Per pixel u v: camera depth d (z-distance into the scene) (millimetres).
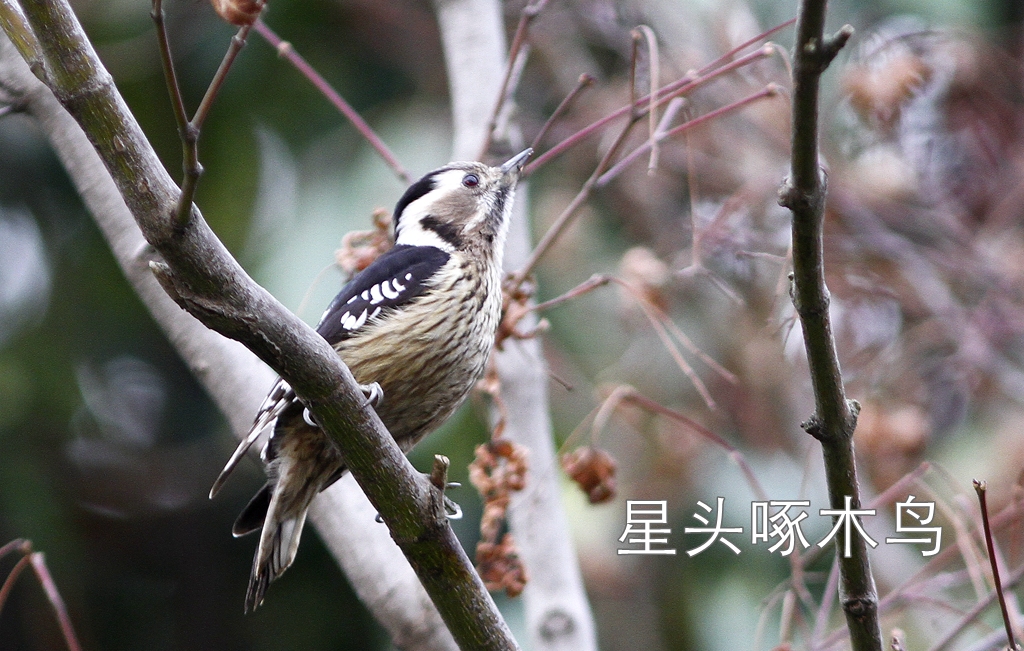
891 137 11094
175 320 6711
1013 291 10805
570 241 11484
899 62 10383
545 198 11727
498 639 5090
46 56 4137
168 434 13734
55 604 6328
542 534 7148
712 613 10430
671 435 10805
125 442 13414
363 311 6699
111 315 12773
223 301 4457
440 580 5012
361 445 4824
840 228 11109
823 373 4672
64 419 12289
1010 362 11133
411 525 4922
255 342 4574
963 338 10594
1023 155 11375
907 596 7289
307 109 12133
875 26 11352
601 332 11516
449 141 11562
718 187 10969
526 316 7652
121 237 6777
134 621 13109
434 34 12320
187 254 4316
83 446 13055
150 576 13320
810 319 4598
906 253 10938
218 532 13555
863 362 10414
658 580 10828
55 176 12664
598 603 10836
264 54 12031
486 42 8250
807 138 4289
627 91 10914
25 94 6887
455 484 5977
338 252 7254
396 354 6656
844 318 10695
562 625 6953
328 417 4789
